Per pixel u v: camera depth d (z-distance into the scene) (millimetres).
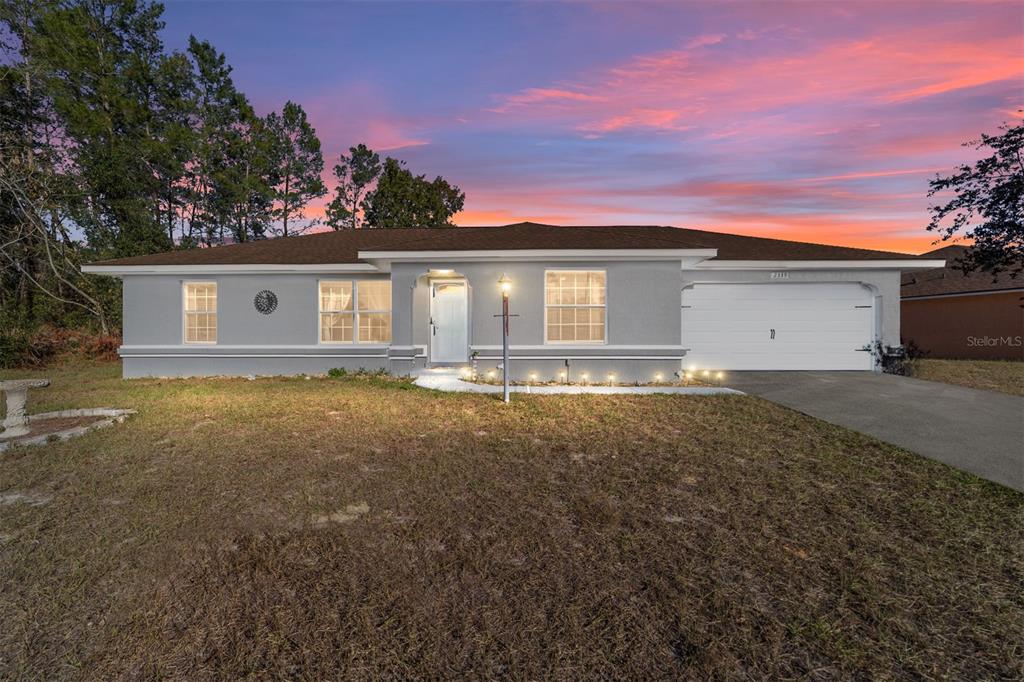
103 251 22766
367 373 13102
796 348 13070
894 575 3346
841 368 13039
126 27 28906
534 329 11836
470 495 4699
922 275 22156
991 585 3230
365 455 5871
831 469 5355
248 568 3449
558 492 4758
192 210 32125
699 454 5902
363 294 13711
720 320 13094
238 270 13070
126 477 5141
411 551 3670
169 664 2582
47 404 9086
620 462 5633
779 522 4113
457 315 13594
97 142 25172
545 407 8516
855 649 2656
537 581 3277
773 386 10625
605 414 7949
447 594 3146
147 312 13258
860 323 12984
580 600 3072
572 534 3922
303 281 13289
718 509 4371
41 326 19547
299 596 3131
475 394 9875
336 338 13633
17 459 5734
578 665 2553
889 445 6223
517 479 5109
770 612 2955
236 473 5266
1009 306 17875
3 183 18312
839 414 7883
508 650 2656
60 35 23953
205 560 3559
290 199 37500
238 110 33469
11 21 22500
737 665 2549
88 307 20984
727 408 8328
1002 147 15438
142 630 2846
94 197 23375
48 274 21688
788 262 12695
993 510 4328
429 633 2789
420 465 5520
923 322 20547
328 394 9922
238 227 35062
